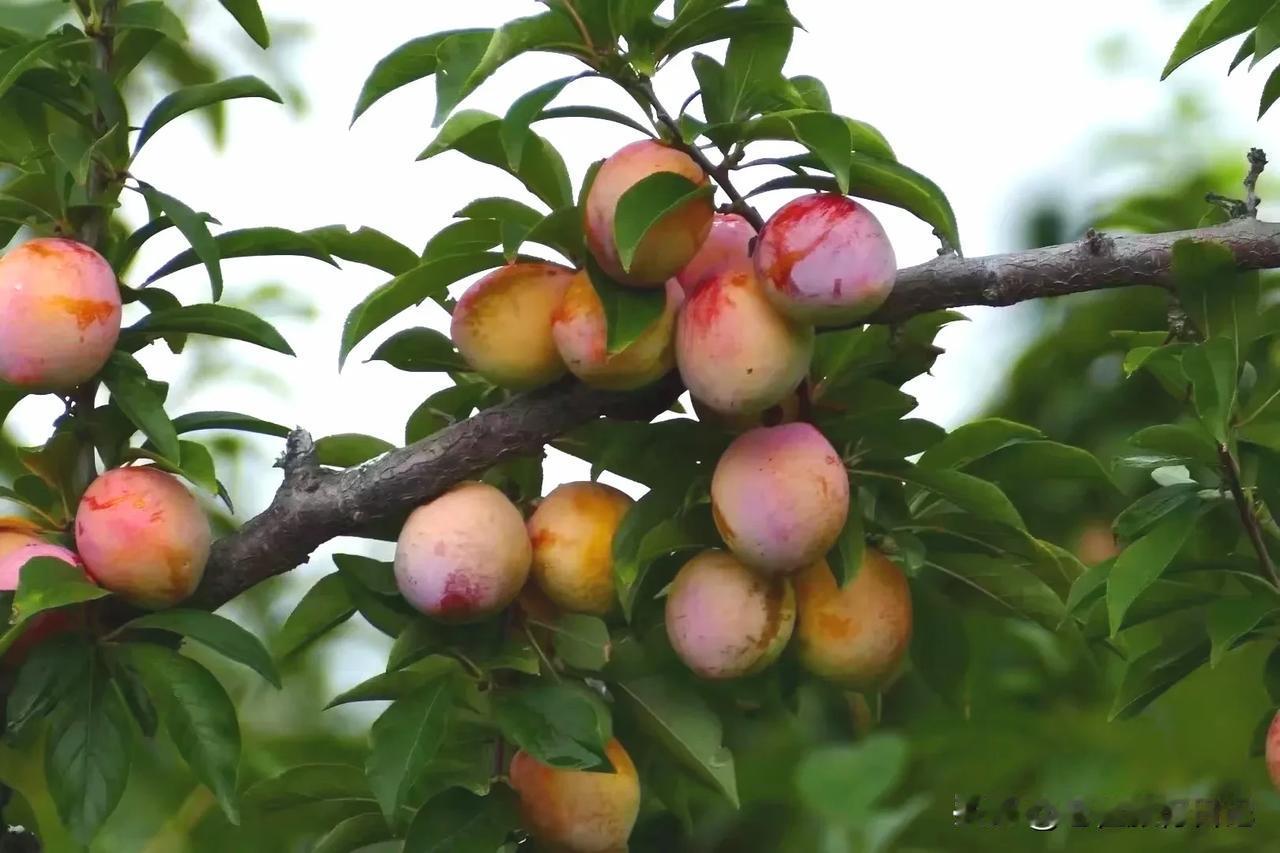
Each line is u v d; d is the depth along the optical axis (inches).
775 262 86.3
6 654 88.2
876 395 88.7
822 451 87.3
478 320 87.8
